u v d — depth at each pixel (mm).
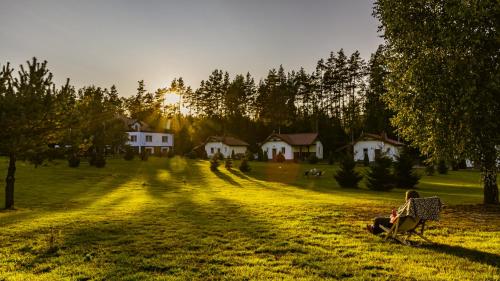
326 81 105500
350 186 31125
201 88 125812
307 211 14883
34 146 17406
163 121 128875
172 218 13367
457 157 14922
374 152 70938
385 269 7387
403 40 15930
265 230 11078
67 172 40375
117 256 8359
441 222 12516
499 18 13656
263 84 117062
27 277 7078
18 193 24141
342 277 6934
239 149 91688
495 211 14930
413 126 16406
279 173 46219
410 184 30719
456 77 13875
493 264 7707
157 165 54125
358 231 10969
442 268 7441
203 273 7191
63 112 18375
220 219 13148
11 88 17281
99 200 20672
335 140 91938
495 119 13867
